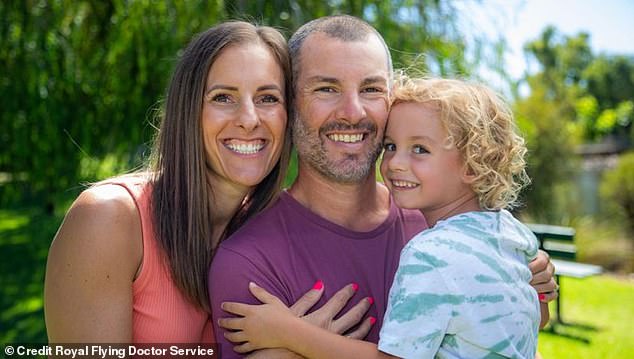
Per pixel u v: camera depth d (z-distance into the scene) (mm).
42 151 5875
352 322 1741
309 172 1978
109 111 5652
